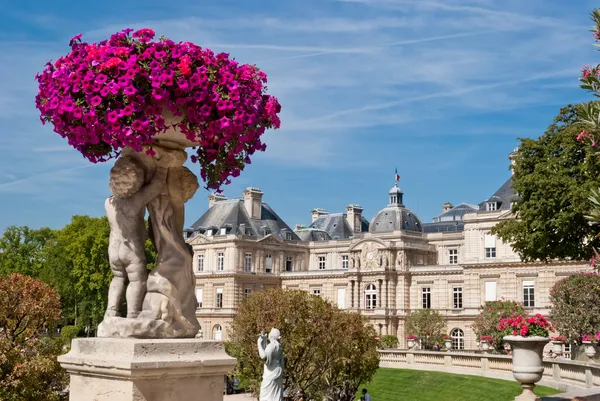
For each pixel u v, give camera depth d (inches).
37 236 3230.8
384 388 1830.7
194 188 307.0
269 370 597.9
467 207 4402.1
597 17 466.3
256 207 4160.9
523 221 1259.8
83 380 280.7
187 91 269.0
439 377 1806.1
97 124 263.4
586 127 521.7
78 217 2952.8
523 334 725.9
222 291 3887.8
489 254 3122.5
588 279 1644.9
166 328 284.8
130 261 290.5
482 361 1806.1
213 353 289.1
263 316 1172.5
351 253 3713.1
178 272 292.4
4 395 722.8
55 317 870.4
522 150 1311.5
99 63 265.1
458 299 3358.8
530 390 732.7
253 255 3966.5
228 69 281.4
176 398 274.4
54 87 271.6
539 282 2940.5
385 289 3513.8
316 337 1179.9
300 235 4478.3
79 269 2844.5
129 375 259.6
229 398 1694.1
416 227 3772.1
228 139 282.4
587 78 484.1
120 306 297.4
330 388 1267.2
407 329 3216.0
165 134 289.3
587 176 1182.9
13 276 844.6
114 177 289.9
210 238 3986.2
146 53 265.9
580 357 1461.6
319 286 3897.6
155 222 295.3
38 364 748.0
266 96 299.0
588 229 1173.7
